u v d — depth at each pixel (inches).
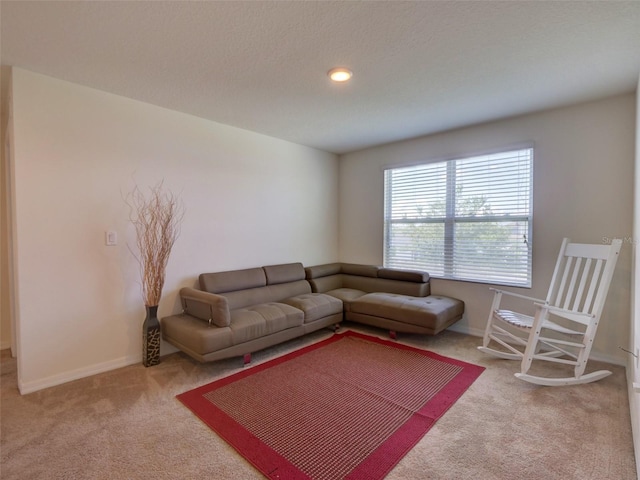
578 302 109.2
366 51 83.4
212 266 137.0
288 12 67.7
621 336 112.1
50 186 96.8
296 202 173.9
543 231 127.8
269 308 126.0
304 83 101.5
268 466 64.7
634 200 103.1
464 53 84.6
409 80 99.8
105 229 107.7
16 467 64.5
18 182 91.6
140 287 115.9
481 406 86.2
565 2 65.2
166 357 119.3
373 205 183.0
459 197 150.6
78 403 87.5
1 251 125.0
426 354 121.5
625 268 111.3
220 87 104.2
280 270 155.5
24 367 93.1
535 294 130.1
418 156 163.0
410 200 168.7
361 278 175.3
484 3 65.4
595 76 97.6
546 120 125.8
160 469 64.1
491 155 140.7
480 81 100.7
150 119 117.9
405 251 171.3
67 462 65.9
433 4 65.7
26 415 81.9
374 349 126.7
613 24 72.4
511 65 91.0
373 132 153.0
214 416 81.7
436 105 119.6
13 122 90.3
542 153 127.1
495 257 140.6
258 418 80.9
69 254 100.6
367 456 67.6
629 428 76.1
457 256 151.9
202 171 133.3
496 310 121.3
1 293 125.5
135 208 114.4
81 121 102.3
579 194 120.1
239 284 137.3
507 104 119.2
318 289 168.6
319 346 130.0
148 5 65.1
